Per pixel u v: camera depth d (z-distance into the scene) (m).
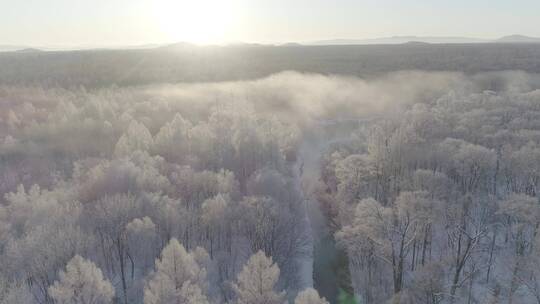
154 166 71.38
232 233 56.16
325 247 63.25
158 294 38.28
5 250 45.72
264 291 40.75
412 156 68.88
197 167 76.31
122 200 53.50
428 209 50.00
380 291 52.59
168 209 53.16
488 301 47.44
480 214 59.00
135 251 51.97
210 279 50.34
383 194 65.81
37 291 46.38
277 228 54.84
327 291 54.66
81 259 39.34
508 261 51.62
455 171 66.50
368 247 51.22
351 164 68.31
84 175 70.56
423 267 49.00
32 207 54.53
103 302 40.34
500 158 65.88
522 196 52.09
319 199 75.69
